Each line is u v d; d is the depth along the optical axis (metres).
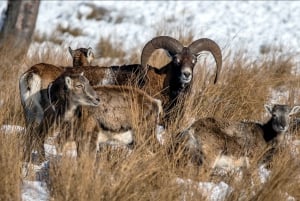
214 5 85.81
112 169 28.84
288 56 55.47
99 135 30.88
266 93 42.34
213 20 78.69
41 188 28.66
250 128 32.59
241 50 55.22
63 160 27.89
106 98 31.42
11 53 49.91
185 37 54.09
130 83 35.97
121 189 26.81
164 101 37.69
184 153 30.62
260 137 32.62
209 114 37.19
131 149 31.62
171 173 28.41
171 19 80.06
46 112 32.62
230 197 28.48
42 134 31.94
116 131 31.27
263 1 87.75
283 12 82.88
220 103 39.00
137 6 86.12
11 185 27.27
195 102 38.34
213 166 31.45
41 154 31.06
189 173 29.14
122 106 31.56
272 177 28.75
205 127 31.62
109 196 26.78
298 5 86.00
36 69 34.28
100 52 64.62
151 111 32.59
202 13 81.88
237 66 44.97
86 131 30.45
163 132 34.56
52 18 81.62
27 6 59.06
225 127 32.12
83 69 37.06
